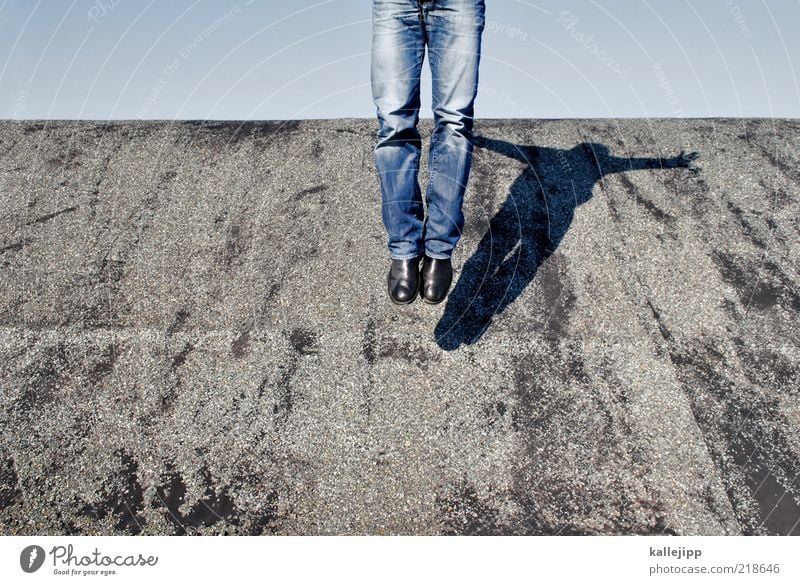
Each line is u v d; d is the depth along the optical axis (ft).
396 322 7.54
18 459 6.16
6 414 6.59
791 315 7.58
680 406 6.56
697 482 5.90
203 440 6.32
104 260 8.48
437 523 5.64
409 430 6.38
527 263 8.25
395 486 5.91
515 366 7.00
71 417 6.56
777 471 5.97
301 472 6.03
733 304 7.71
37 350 7.30
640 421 6.43
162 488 5.93
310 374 6.97
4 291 8.07
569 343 7.23
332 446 6.25
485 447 6.22
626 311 7.61
